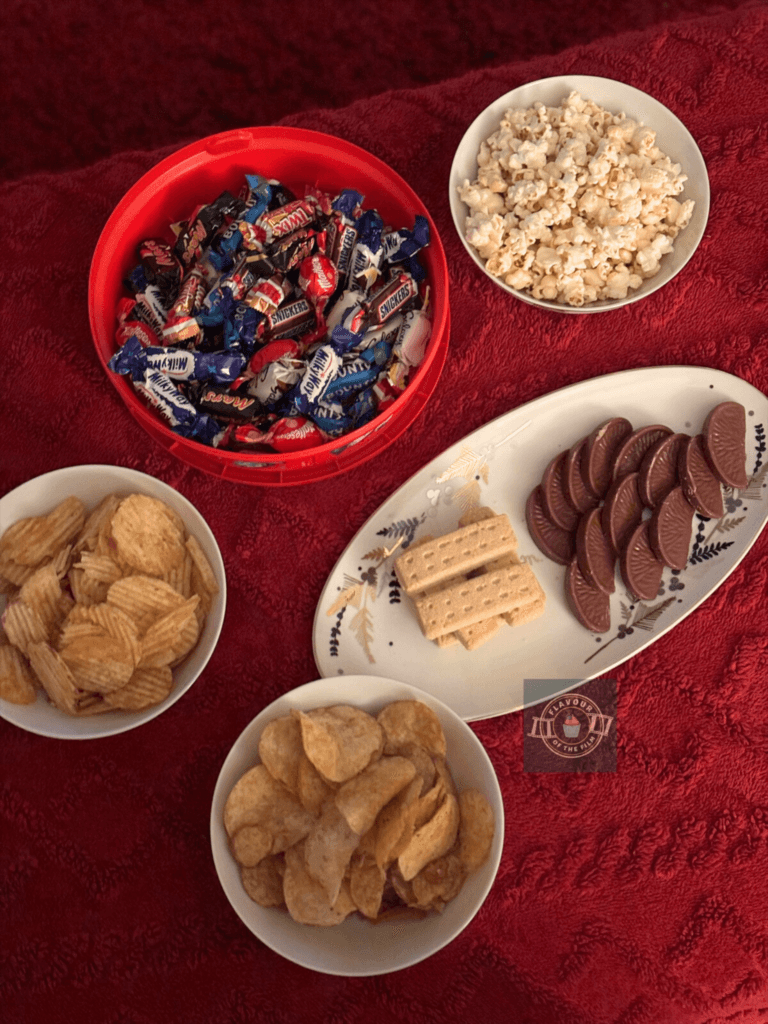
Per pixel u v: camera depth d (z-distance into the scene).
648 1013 0.54
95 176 0.62
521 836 0.56
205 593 0.54
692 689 0.58
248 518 0.59
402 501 0.59
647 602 0.58
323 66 0.84
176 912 0.55
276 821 0.51
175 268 0.58
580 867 0.56
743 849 0.56
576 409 0.60
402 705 0.53
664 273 0.60
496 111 0.60
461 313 0.61
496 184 0.58
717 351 0.61
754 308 0.61
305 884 0.49
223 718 0.57
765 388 0.61
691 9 0.84
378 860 0.48
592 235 0.59
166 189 0.58
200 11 0.84
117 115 0.83
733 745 0.57
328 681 0.52
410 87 0.84
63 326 0.60
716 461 0.58
